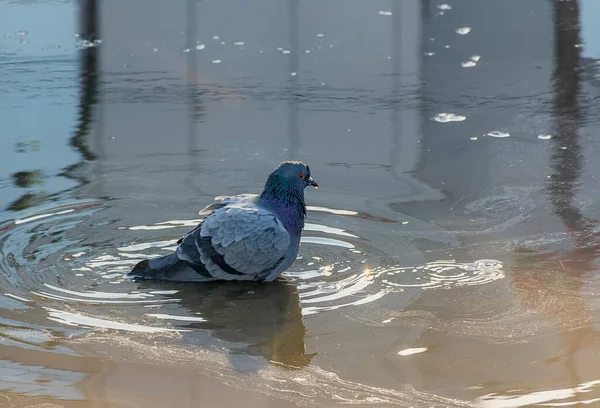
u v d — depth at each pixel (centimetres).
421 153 1209
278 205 854
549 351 681
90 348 697
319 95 1490
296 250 851
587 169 1135
